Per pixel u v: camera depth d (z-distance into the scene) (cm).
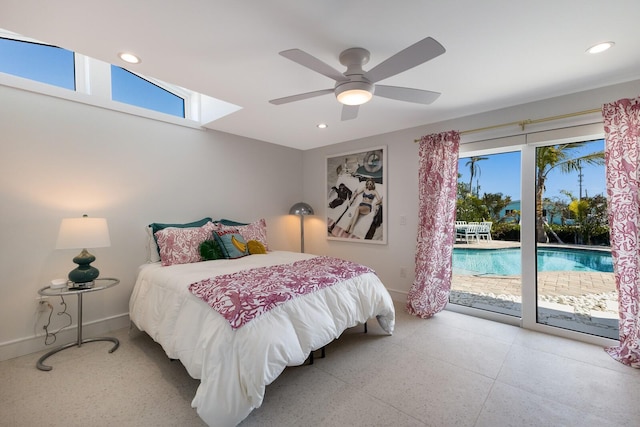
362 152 400
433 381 194
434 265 309
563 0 138
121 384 191
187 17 149
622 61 198
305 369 210
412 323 295
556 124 256
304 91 245
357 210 406
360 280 248
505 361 218
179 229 294
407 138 354
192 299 192
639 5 141
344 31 163
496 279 352
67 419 158
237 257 308
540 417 159
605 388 184
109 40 170
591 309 279
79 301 243
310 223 471
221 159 372
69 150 253
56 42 171
